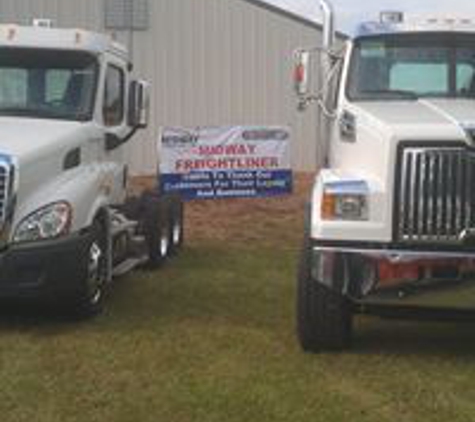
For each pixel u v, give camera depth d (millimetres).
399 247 7035
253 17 23672
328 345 7578
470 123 7059
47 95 9320
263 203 17406
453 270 6996
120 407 6277
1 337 7902
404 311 7281
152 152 23391
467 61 8523
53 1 23078
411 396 6602
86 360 7270
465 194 6977
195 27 23578
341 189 7105
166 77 23562
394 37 8594
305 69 8719
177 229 12422
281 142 18016
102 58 9445
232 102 23797
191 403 6352
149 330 8195
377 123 7289
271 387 6699
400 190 7027
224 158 17703
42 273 7941
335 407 6332
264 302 9406
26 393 6516
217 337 7996
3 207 7883
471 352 7801
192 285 10234
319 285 7359
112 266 9562
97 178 8797
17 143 8219
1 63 9359
